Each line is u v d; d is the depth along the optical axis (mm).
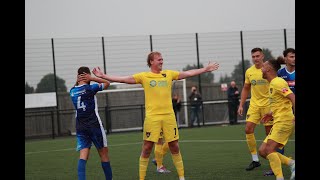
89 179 12078
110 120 29203
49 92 29375
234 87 30125
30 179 12547
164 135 10484
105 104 30250
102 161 10633
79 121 10438
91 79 10484
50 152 19438
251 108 12625
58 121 28859
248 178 11297
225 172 12289
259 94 12492
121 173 12969
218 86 31891
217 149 17438
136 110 30141
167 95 10469
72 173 13406
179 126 30328
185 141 20906
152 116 10398
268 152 10070
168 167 13727
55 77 29531
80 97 10359
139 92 30688
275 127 10055
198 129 27500
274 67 10094
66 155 18062
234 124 30016
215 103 31375
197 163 14156
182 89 31422
